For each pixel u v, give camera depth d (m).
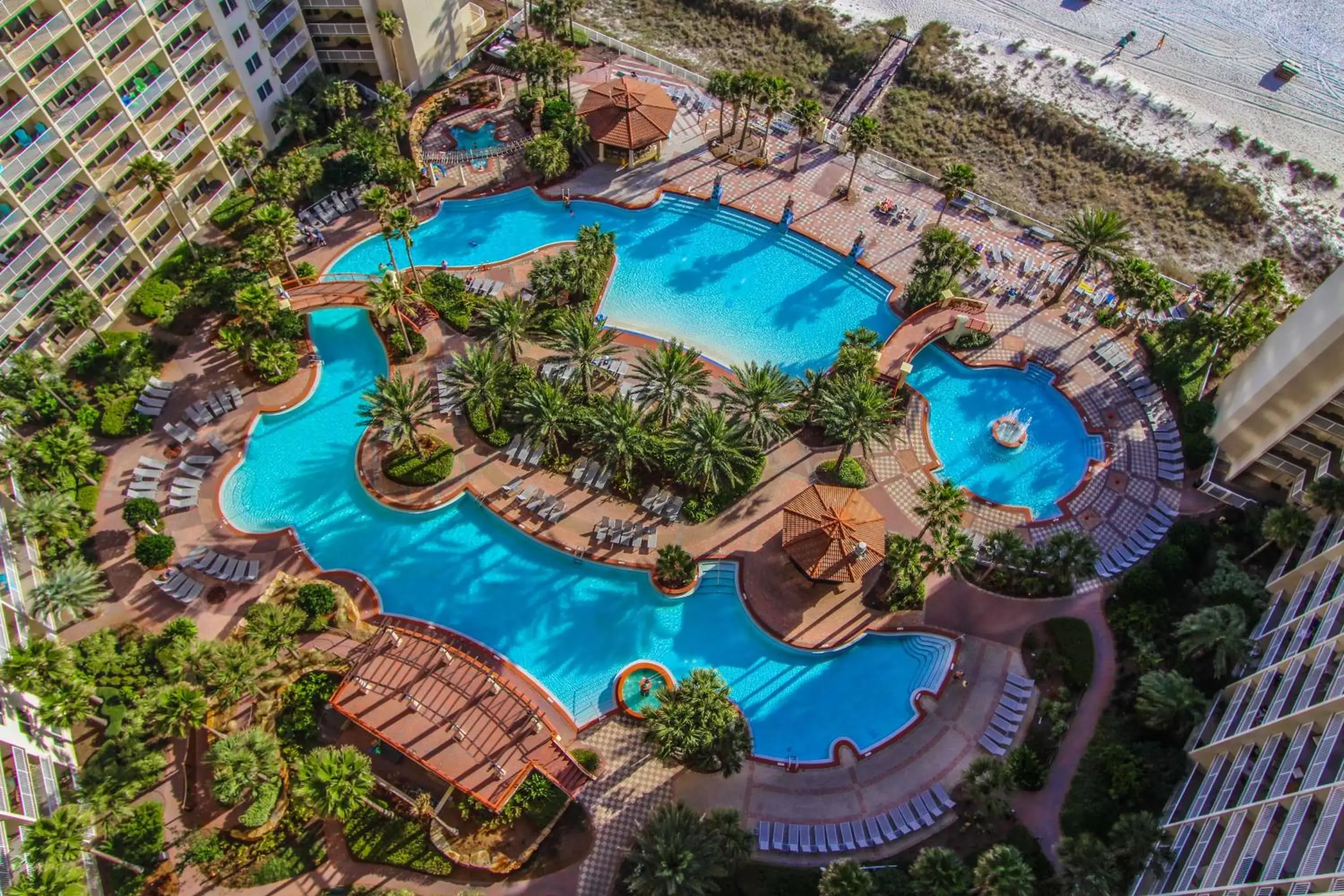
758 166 89.19
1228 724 50.09
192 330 72.81
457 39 96.06
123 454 65.75
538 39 100.56
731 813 47.25
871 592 61.53
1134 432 70.81
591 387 70.19
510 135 89.81
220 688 51.12
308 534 63.31
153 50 70.19
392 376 70.94
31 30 61.53
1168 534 63.56
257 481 65.62
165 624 58.03
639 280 80.19
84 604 54.78
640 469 66.25
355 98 84.81
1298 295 76.12
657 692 56.94
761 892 48.09
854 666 59.25
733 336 76.56
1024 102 99.81
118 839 49.25
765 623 59.72
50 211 66.81
